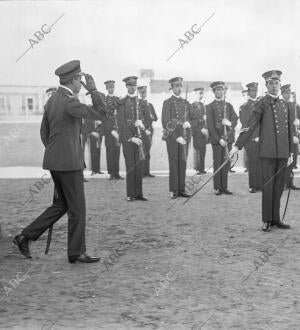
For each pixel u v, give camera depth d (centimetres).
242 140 650
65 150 497
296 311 374
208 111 968
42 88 1107
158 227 668
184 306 387
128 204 841
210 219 716
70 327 349
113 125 1132
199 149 1170
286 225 657
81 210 505
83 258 506
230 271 473
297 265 490
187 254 534
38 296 411
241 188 1011
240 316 366
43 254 540
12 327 349
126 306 388
